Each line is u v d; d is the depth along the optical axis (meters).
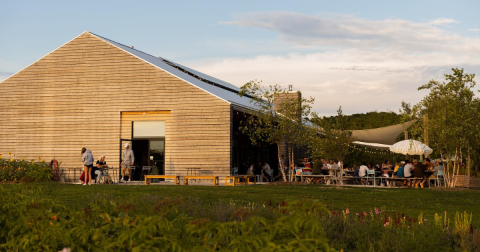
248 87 24.00
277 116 24.11
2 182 20.69
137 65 25.70
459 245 7.80
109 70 26.02
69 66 26.47
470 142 22.75
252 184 22.86
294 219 4.70
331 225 8.58
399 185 25.58
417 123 24.52
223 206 11.10
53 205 7.41
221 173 24.05
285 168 29.45
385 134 32.66
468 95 22.05
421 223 8.93
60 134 26.16
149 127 25.47
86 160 21.19
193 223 4.94
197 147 24.47
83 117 26.05
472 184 27.55
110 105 25.83
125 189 17.06
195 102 24.73
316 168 24.62
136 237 5.12
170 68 28.19
